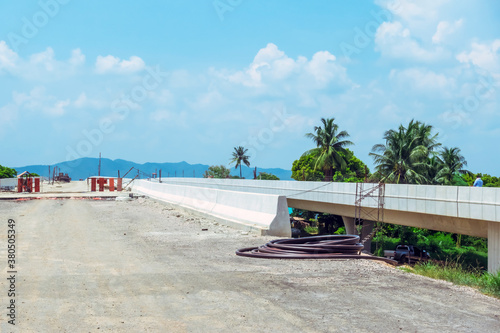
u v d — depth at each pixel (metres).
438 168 58.06
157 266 10.14
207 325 6.05
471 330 6.03
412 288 8.48
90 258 11.03
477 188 22.89
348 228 41.09
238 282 8.68
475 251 44.28
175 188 32.94
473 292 8.31
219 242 14.36
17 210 26.50
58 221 20.19
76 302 7.03
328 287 8.40
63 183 96.31
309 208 44.53
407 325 6.18
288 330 5.89
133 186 60.50
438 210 25.77
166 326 5.98
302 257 11.60
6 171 115.06
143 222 20.11
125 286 8.16
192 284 8.43
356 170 80.00
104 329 5.80
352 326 6.09
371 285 8.66
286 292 7.93
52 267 9.80
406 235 45.12
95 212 25.23
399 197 29.42
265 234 16.22
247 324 6.11
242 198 19.95
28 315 6.31
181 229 17.72
